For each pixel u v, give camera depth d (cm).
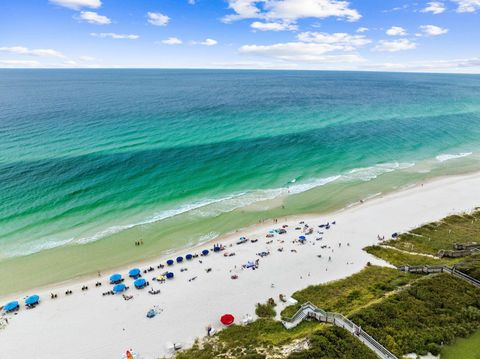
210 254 4322
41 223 4834
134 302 3475
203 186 6247
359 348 2486
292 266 4038
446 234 4659
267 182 6525
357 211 5488
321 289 3559
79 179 6147
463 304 2977
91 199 5547
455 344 2553
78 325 3170
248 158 7681
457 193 6131
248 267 4022
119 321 3216
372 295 3334
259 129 10025
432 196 6016
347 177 6850
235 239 4691
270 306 3338
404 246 4412
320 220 5203
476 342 2566
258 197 5922
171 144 8225
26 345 2941
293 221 5178
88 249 4391
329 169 7231
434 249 4284
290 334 2870
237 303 3419
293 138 9238
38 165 6531
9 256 4175
